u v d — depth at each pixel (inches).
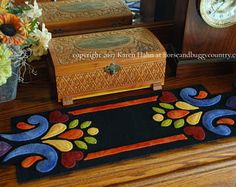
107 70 31.4
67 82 31.0
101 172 26.0
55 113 30.9
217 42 34.9
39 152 27.0
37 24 30.8
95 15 36.8
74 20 36.1
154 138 28.6
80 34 35.8
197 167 28.4
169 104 31.9
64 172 25.6
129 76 32.5
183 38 34.0
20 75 35.1
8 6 28.1
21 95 33.6
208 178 29.2
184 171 28.1
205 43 34.7
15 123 29.9
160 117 30.5
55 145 27.6
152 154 27.3
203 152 28.1
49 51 31.9
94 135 28.7
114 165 26.4
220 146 28.3
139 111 31.3
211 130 29.2
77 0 37.1
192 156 27.9
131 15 37.6
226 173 29.5
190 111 31.1
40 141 28.0
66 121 30.1
